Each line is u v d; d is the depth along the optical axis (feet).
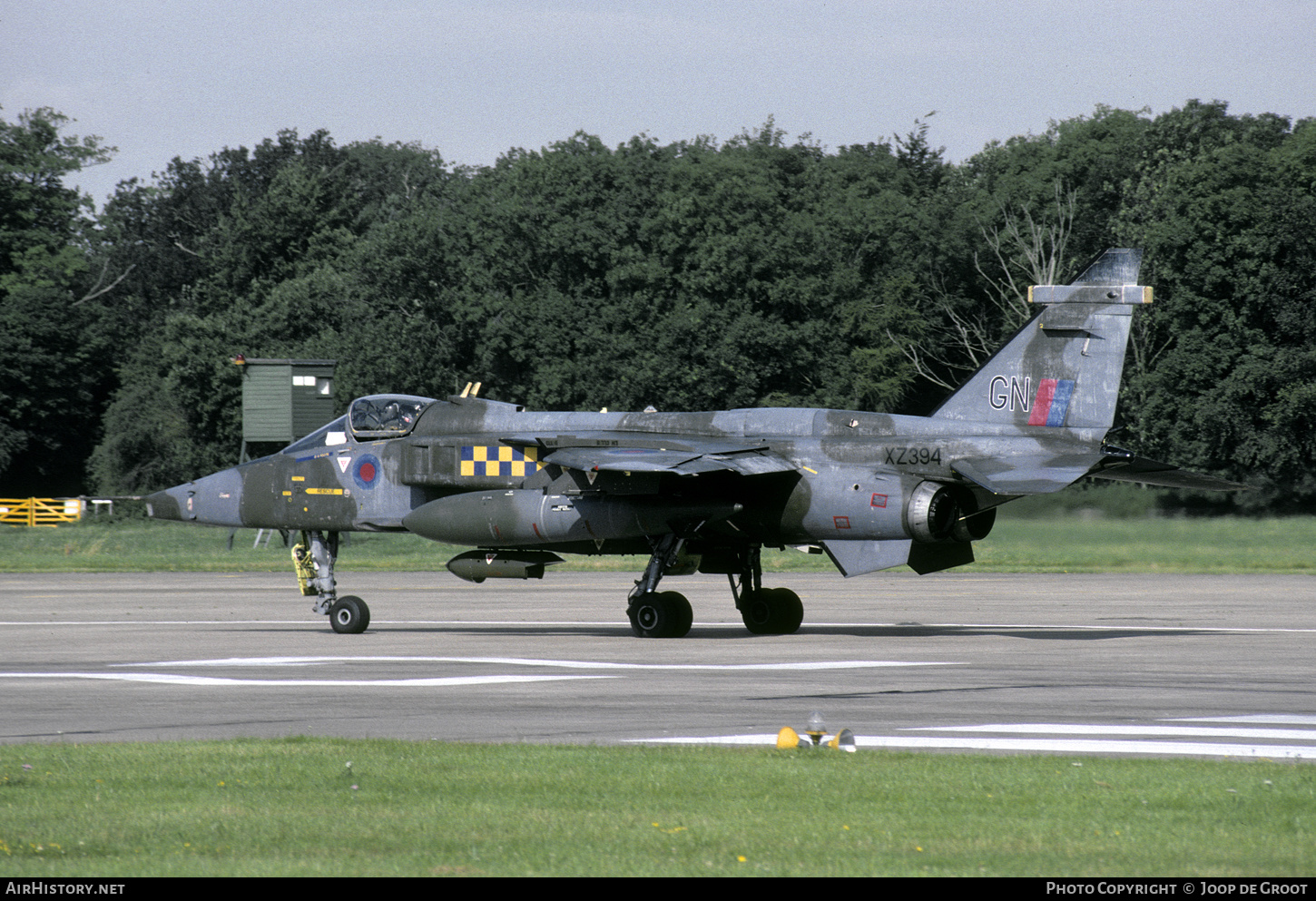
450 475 261.85
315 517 271.08
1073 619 286.66
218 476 281.13
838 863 82.07
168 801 100.07
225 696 164.25
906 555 238.07
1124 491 451.12
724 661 204.13
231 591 397.19
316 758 115.96
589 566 526.57
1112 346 236.22
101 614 313.12
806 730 134.31
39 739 132.57
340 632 259.39
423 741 124.67
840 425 249.14
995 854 83.97
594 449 245.86
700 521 244.22
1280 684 171.83
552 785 104.53
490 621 293.23
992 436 237.86
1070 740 127.95
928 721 140.56
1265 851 84.28
